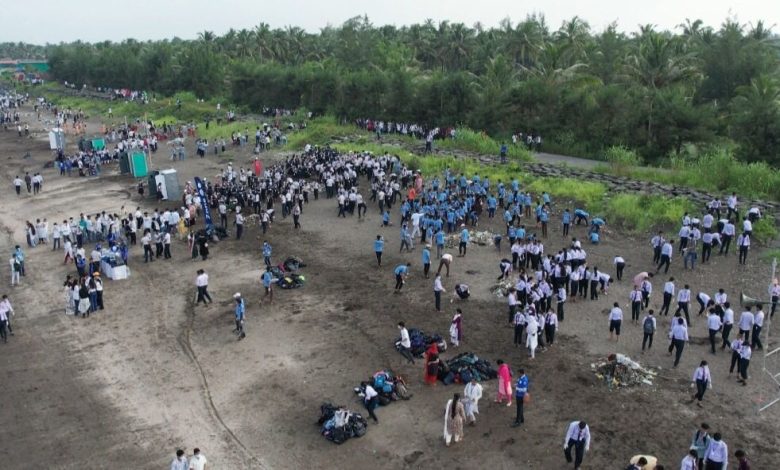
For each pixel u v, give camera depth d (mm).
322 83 94125
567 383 22672
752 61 75062
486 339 26250
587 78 71188
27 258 39719
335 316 28969
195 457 17547
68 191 57188
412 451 19266
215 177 60688
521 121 70875
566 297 30141
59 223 46656
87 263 38188
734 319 27609
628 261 34750
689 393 21750
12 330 29141
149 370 24922
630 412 20766
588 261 34844
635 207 41594
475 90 76750
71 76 164000
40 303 32344
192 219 44250
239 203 48375
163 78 130500
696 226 35281
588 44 88062
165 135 84812
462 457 18875
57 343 27672
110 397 23094
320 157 59812
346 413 20250
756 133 52219
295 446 19766
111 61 148625
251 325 28484
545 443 19344
